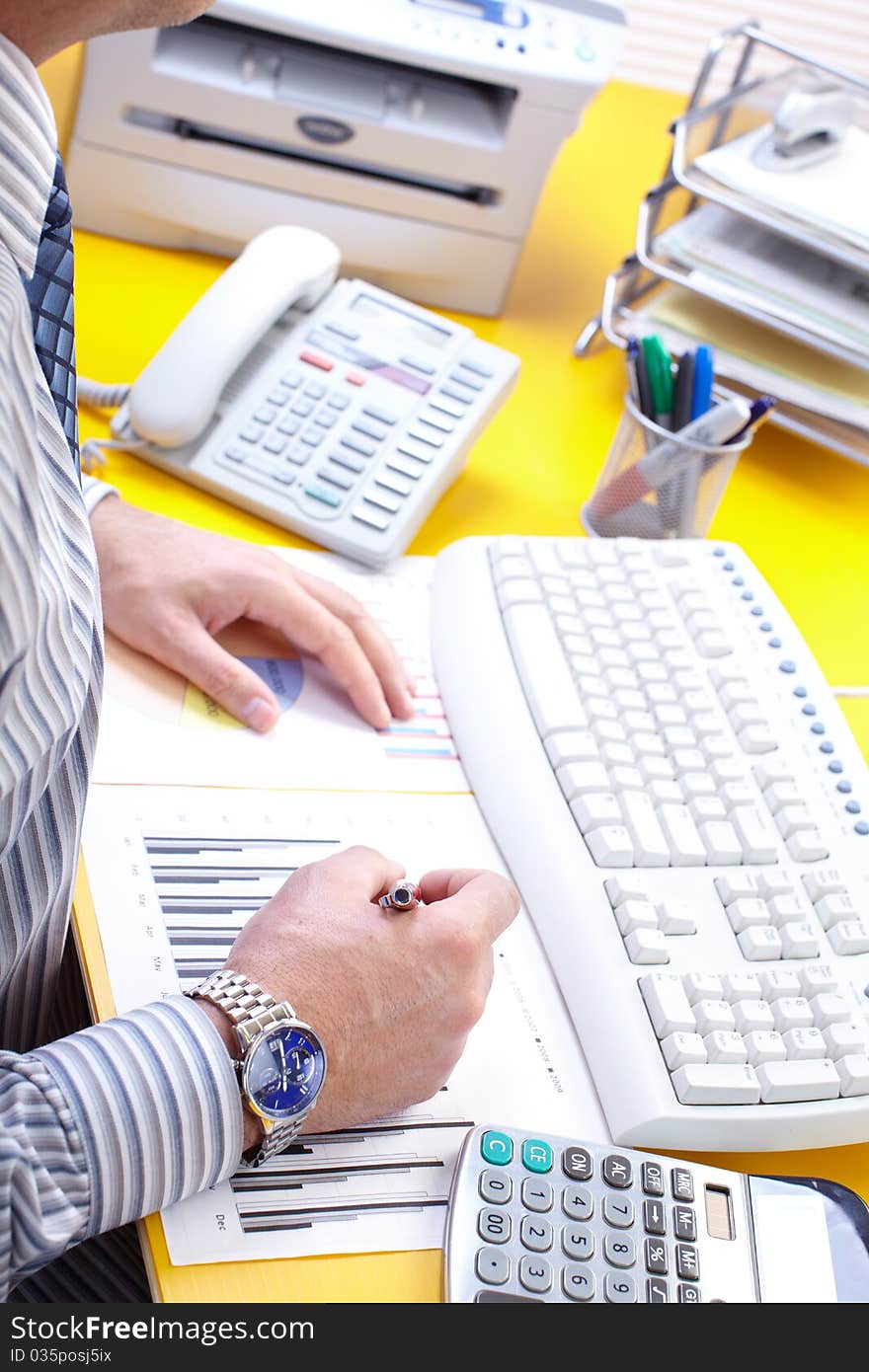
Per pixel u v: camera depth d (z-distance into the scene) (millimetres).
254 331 819
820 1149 592
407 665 747
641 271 1065
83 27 428
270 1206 491
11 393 390
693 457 818
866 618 894
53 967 579
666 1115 542
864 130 1049
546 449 946
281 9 891
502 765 674
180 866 591
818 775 692
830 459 1027
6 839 472
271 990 507
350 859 578
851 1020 586
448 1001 530
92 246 988
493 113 969
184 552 711
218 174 958
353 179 958
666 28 1380
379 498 800
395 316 887
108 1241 621
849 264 916
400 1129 528
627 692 705
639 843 631
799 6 1369
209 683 676
